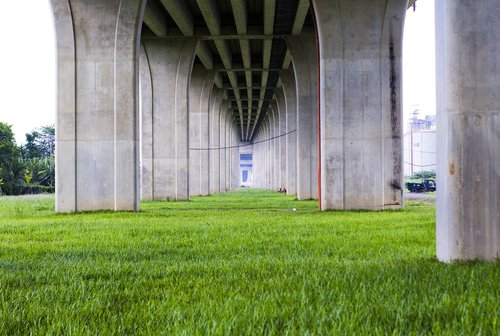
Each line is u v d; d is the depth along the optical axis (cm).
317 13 2253
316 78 3778
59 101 2258
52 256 881
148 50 3794
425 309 442
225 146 7644
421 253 876
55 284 626
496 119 746
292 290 539
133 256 875
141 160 3831
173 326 408
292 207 2688
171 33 3744
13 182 5628
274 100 7300
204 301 497
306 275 633
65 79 2258
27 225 1535
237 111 8975
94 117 2262
